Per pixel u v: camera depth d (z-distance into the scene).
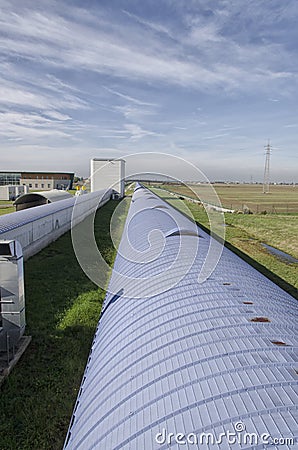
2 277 5.20
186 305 3.83
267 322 3.37
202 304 3.81
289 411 2.08
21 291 5.39
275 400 2.18
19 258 5.27
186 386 2.43
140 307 4.12
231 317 3.46
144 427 2.17
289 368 2.54
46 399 4.67
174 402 2.30
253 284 4.83
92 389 3.03
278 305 4.03
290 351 2.79
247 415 2.06
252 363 2.60
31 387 4.90
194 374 2.55
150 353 3.01
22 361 5.48
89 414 2.68
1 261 5.15
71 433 2.79
